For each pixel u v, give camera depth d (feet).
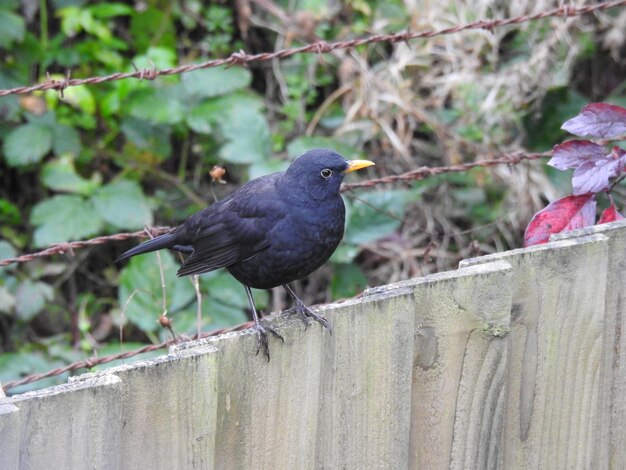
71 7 38.06
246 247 20.38
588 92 38.63
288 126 37.58
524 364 17.97
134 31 39.29
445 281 16.79
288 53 23.71
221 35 40.16
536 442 18.49
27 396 13.89
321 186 19.98
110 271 36.68
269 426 16.26
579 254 17.80
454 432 17.62
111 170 38.73
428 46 37.22
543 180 35.42
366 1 38.63
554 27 36.19
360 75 37.04
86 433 14.29
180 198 38.06
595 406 18.75
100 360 22.15
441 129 35.99
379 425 16.92
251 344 15.79
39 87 22.38
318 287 35.29
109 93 36.91
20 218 37.35
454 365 17.26
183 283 32.12
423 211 36.19
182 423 15.21
